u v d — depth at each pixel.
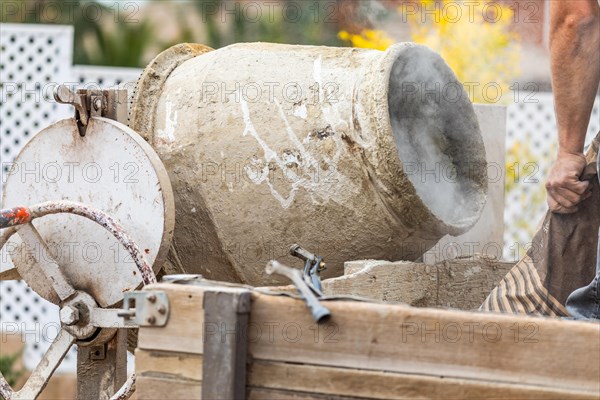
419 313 3.10
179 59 5.20
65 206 4.27
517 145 9.91
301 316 3.20
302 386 3.19
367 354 3.13
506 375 3.03
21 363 9.59
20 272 4.71
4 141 10.48
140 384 3.31
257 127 4.74
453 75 5.11
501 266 5.42
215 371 3.15
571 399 2.97
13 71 10.57
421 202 4.65
